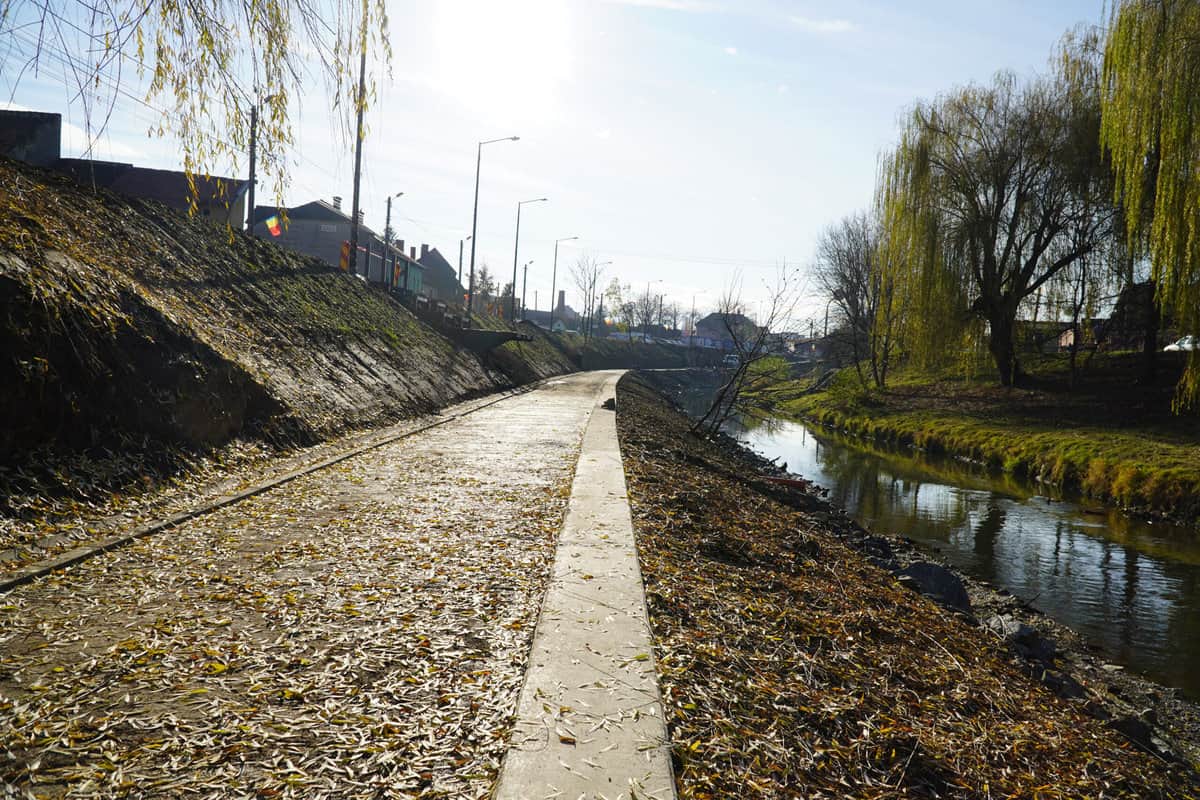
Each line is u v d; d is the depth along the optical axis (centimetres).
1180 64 1977
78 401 737
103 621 449
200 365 976
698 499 986
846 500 1905
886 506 1834
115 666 386
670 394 5553
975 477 2327
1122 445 2206
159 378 880
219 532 670
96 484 705
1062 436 2464
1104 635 973
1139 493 1841
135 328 887
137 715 336
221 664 394
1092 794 418
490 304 6994
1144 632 988
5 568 521
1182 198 1978
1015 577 1244
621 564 610
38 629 431
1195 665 877
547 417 1964
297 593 516
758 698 399
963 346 3412
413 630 456
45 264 817
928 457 2798
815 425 4166
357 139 579
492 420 1845
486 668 405
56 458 692
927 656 584
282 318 1552
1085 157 2938
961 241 3184
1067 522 1678
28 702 342
